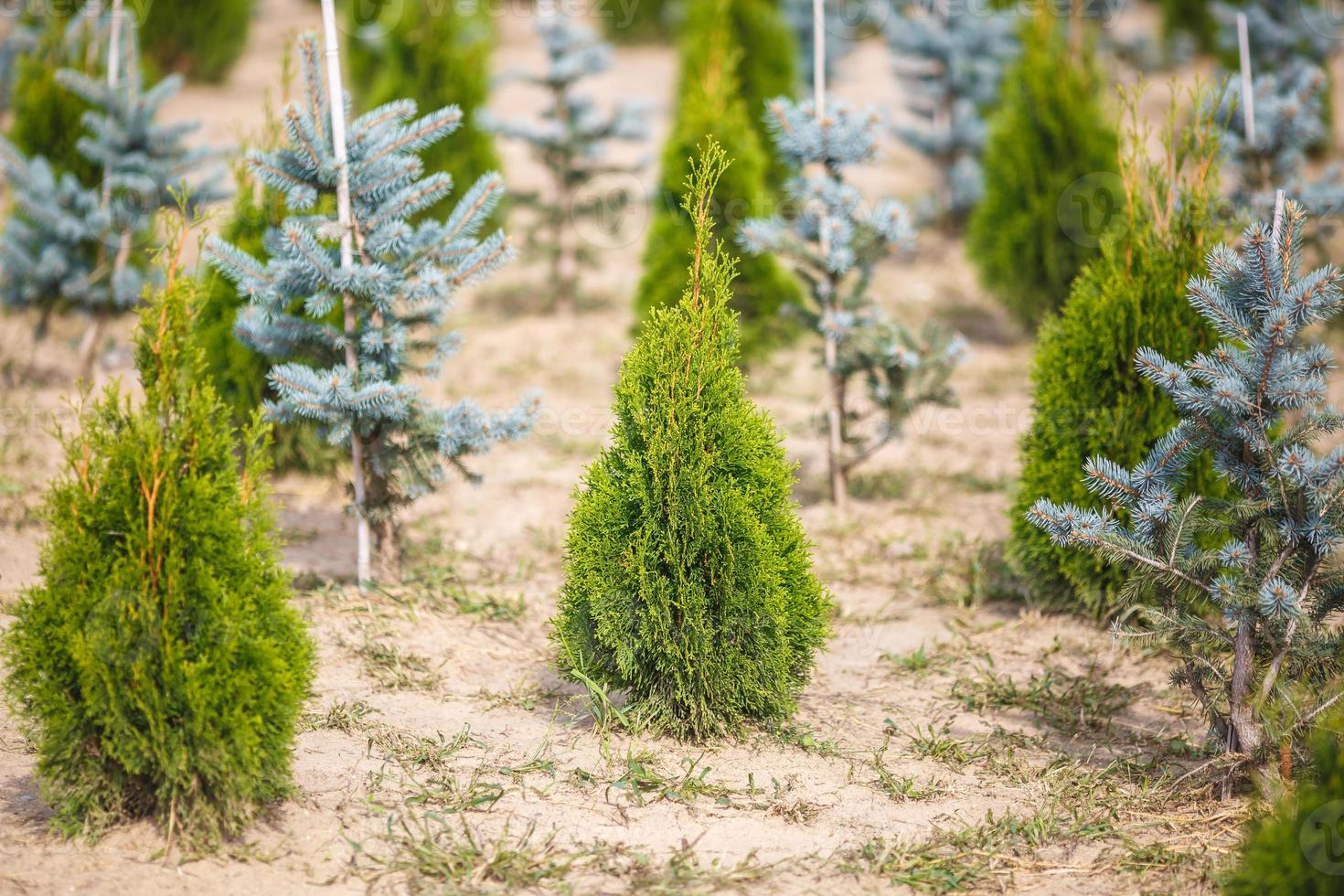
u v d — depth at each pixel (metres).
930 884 3.84
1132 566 4.39
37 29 13.24
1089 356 5.86
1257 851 3.36
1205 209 5.81
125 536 3.73
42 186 8.38
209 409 3.88
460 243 5.71
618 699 5.13
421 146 5.68
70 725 3.73
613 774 4.48
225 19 16.39
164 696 3.71
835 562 6.96
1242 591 4.16
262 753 3.80
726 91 9.19
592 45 11.37
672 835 4.09
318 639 5.53
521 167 15.08
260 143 7.24
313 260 5.38
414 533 7.15
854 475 8.25
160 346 3.81
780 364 10.59
